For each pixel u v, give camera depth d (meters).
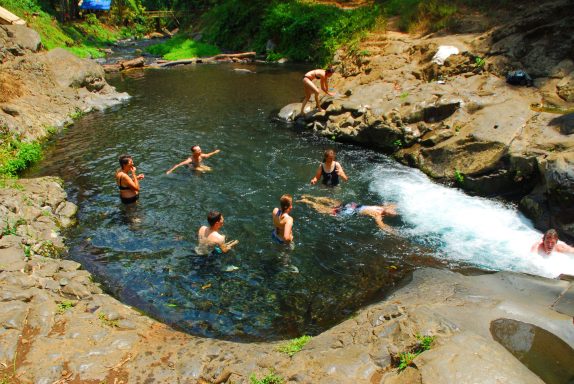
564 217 7.73
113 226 8.45
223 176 10.48
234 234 8.13
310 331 5.80
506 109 10.47
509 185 9.16
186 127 14.09
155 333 5.57
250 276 7.00
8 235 7.43
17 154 11.48
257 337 5.72
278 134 13.43
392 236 8.02
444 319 4.77
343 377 4.20
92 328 5.47
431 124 11.44
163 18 48.16
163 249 7.71
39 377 4.63
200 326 5.93
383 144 12.07
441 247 7.66
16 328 5.31
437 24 16.38
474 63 12.88
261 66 24.98
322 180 10.13
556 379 4.03
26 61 15.57
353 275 6.98
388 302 5.71
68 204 9.08
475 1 16.73
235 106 16.48
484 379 3.77
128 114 15.73
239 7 32.50
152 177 10.45
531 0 14.89
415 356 4.23
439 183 10.19
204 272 7.11
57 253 7.59
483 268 7.02
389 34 17.64
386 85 13.71
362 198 9.46
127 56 29.20
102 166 11.20
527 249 7.50
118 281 6.88
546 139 8.99
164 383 4.62
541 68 11.76
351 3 30.02
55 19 30.27
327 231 8.21
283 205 7.77
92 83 17.55
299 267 7.21
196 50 29.45
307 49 26.03
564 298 5.34
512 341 4.50
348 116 13.09
